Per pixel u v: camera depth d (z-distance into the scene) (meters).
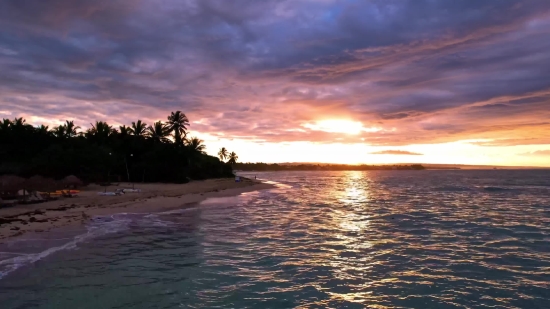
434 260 12.45
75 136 66.88
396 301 8.75
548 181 92.25
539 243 15.35
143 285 9.55
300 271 11.02
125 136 69.62
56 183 36.19
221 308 8.16
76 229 16.73
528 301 8.77
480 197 42.34
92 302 8.34
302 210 27.53
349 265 11.74
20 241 14.02
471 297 9.02
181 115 83.31
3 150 51.66
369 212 26.50
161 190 43.53
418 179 115.56
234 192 46.22
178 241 15.02
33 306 8.06
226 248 13.92
